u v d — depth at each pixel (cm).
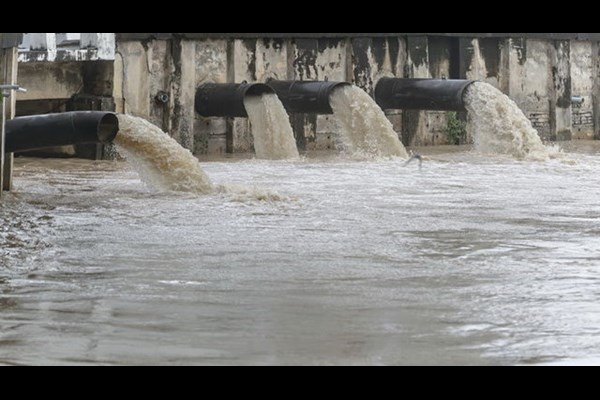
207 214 2109
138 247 1739
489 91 3650
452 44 4197
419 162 3078
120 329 1225
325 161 3350
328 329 1225
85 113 2481
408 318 1279
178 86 3597
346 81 3869
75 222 1994
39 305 1341
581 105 4581
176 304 1346
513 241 1820
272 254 1683
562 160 3366
